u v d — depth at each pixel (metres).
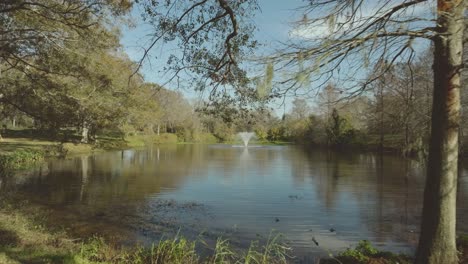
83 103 11.54
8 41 9.59
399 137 28.66
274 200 11.61
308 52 3.96
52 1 9.73
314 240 7.59
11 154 19.38
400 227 8.59
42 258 4.92
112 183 14.70
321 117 42.75
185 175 17.38
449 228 4.14
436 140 4.18
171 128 58.22
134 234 7.91
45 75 11.41
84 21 10.18
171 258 5.62
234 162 24.14
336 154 31.28
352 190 13.39
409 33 3.86
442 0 3.80
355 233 8.10
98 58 11.67
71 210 9.96
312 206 10.80
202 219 9.30
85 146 30.98
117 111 12.94
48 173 17.17
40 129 11.93
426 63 8.37
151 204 10.95
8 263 4.50
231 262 6.20
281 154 31.91
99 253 5.86
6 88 11.45
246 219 9.33
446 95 4.08
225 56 6.17
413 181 15.36
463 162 19.62
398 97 9.44
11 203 9.60
